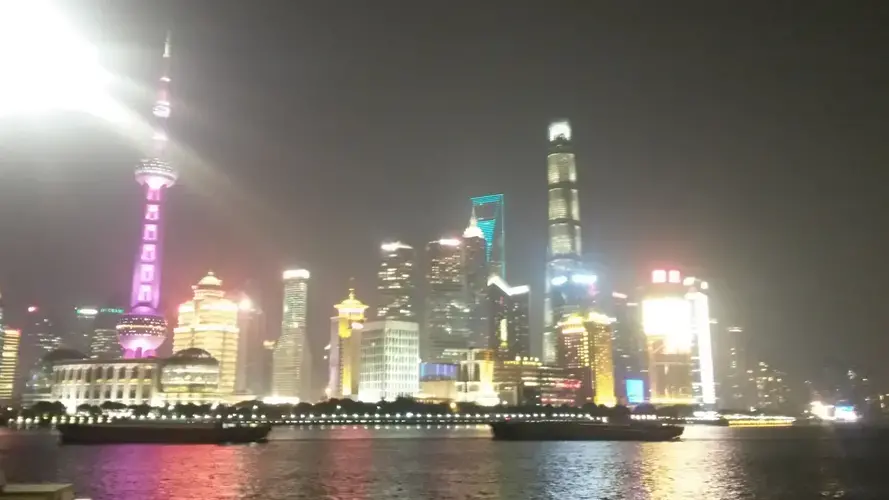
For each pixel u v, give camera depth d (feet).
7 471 516.73
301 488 426.92
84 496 388.16
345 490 419.54
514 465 595.88
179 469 539.70
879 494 423.23
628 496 404.98
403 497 391.65
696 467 590.96
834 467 604.08
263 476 492.13
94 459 633.20
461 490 423.23
